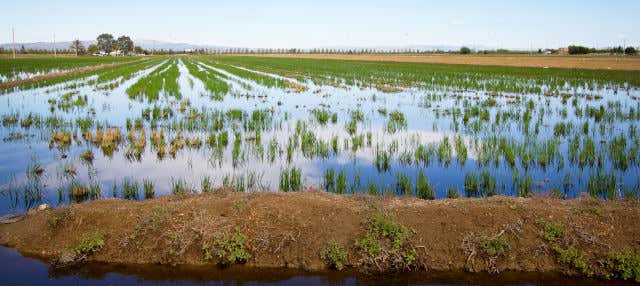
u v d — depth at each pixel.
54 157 12.39
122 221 7.51
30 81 33.81
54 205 8.89
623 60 76.81
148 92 25.94
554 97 25.77
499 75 43.34
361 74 46.50
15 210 8.60
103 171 11.19
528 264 6.94
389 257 6.93
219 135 13.71
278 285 6.66
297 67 62.53
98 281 6.66
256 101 24.20
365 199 8.39
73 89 29.20
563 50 150.00
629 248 6.92
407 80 38.12
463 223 7.40
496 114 18.52
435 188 9.99
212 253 7.02
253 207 7.70
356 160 12.20
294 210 7.64
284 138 14.84
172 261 7.00
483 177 10.13
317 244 7.12
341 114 19.89
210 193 8.86
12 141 14.16
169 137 14.77
